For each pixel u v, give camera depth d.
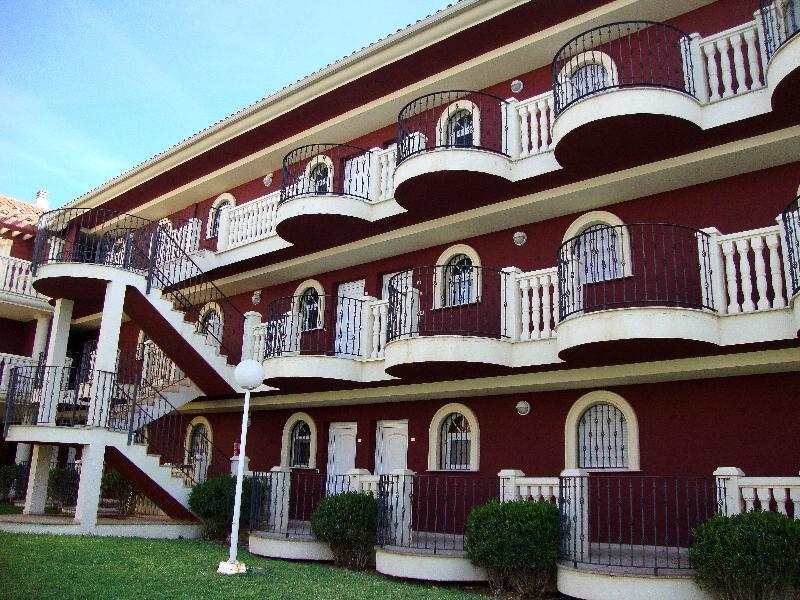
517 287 12.04
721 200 11.16
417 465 14.52
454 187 12.75
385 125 16.53
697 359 10.54
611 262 11.31
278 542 12.45
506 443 13.18
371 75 15.45
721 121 10.26
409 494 11.69
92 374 15.08
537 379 12.27
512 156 12.52
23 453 23.61
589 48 12.91
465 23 13.66
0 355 21.98
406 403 15.20
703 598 8.26
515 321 11.88
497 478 12.88
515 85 14.13
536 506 9.84
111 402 14.62
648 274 11.46
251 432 18.44
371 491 12.47
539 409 12.91
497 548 9.52
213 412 19.69
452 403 14.23
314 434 16.81
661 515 10.94
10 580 8.59
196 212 21.39
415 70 15.12
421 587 9.91
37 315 23.97
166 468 14.78
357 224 14.73
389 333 12.91
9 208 25.53
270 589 9.05
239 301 19.22
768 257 10.18
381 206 14.44
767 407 10.46
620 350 10.25
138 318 15.89
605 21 12.65
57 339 16.81
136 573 9.57
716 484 9.30
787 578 7.66
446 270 14.49
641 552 10.41
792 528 7.83
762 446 10.37
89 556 10.72
